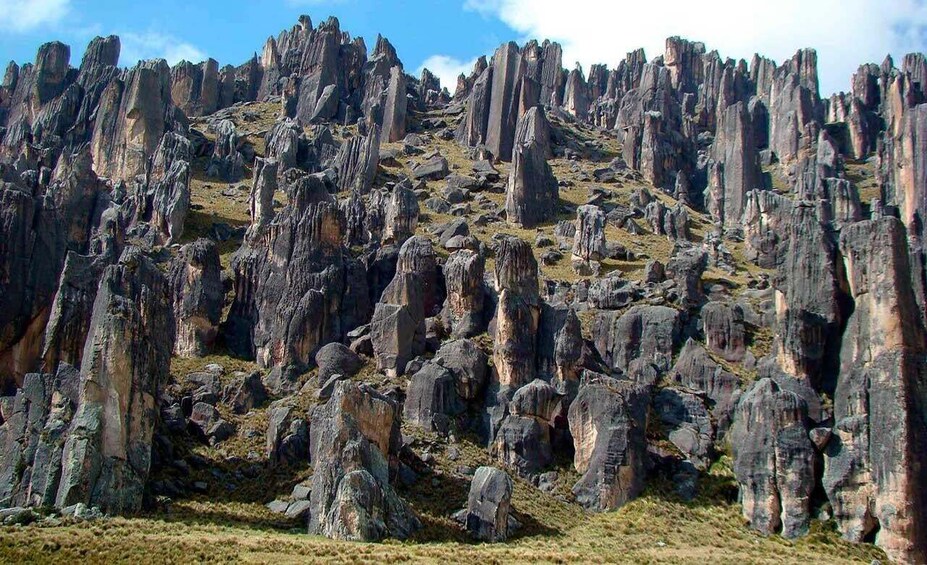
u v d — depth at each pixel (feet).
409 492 274.57
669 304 381.60
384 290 353.72
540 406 309.83
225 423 297.53
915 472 280.10
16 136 536.83
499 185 542.57
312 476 267.39
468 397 320.70
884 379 295.28
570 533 269.44
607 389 305.94
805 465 289.53
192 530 234.79
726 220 576.20
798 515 284.20
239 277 362.33
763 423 297.53
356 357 332.19
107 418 249.55
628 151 628.28
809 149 636.89
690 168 634.84
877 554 274.98
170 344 304.30
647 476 300.40
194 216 450.30
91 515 231.30
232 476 278.46
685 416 325.83
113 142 517.55
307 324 336.08
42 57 601.62
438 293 366.84
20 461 247.09
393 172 550.36
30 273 323.57
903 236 317.63
